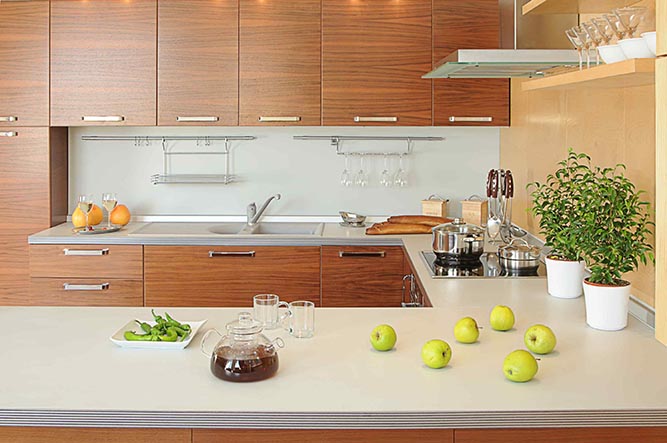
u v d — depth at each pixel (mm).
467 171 4875
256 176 4902
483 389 1666
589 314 2205
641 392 1646
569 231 2340
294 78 4410
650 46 1928
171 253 4234
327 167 4891
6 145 4469
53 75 4426
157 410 1543
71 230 4434
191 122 4438
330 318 2316
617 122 2662
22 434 1595
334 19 4383
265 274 4238
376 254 4199
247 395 1628
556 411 1545
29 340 2053
